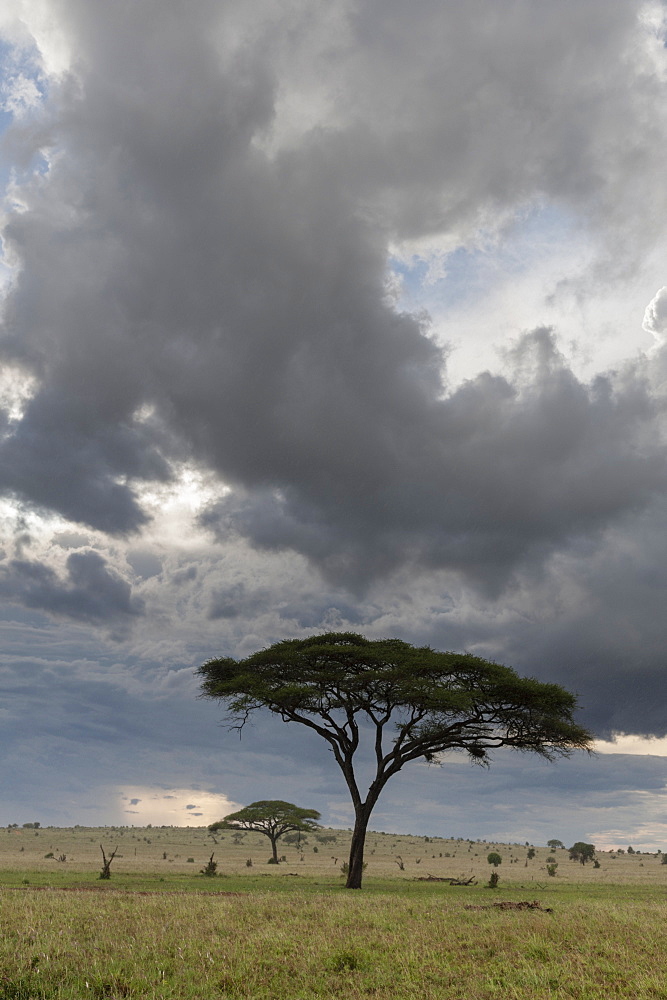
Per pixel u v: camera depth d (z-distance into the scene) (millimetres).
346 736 47469
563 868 108375
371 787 46219
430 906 25922
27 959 14570
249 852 138375
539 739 46750
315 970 14711
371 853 145750
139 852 124750
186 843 163500
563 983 13484
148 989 13047
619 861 144250
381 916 21984
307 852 145000
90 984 13172
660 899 38438
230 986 13523
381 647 48281
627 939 17703
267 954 15859
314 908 23766
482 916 22703
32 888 33000
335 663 47844
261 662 47625
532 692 43219
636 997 12617
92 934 17953
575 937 17984
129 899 26172
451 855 146250
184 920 20203
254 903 25156
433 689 43469
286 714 47375
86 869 66625
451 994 13117
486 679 45375
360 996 12867
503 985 13625
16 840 150750
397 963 15391
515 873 88938
